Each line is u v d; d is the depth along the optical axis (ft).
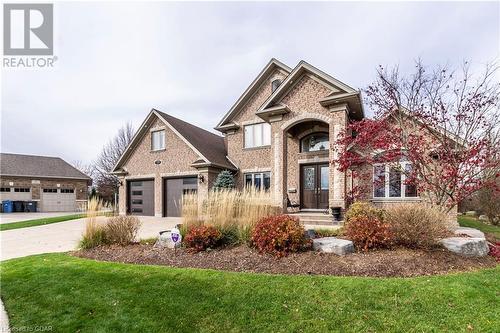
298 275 16.26
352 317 11.89
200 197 25.21
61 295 15.21
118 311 13.34
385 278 15.40
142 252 22.63
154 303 13.85
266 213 24.11
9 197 86.79
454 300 12.73
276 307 12.90
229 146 57.88
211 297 14.10
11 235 36.76
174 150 57.82
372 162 28.81
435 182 25.53
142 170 62.03
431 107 26.91
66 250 26.76
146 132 62.34
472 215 63.41
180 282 15.93
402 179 34.12
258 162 53.93
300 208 44.91
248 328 11.61
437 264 17.21
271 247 19.42
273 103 41.70
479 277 15.31
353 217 24.02
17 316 13.30
